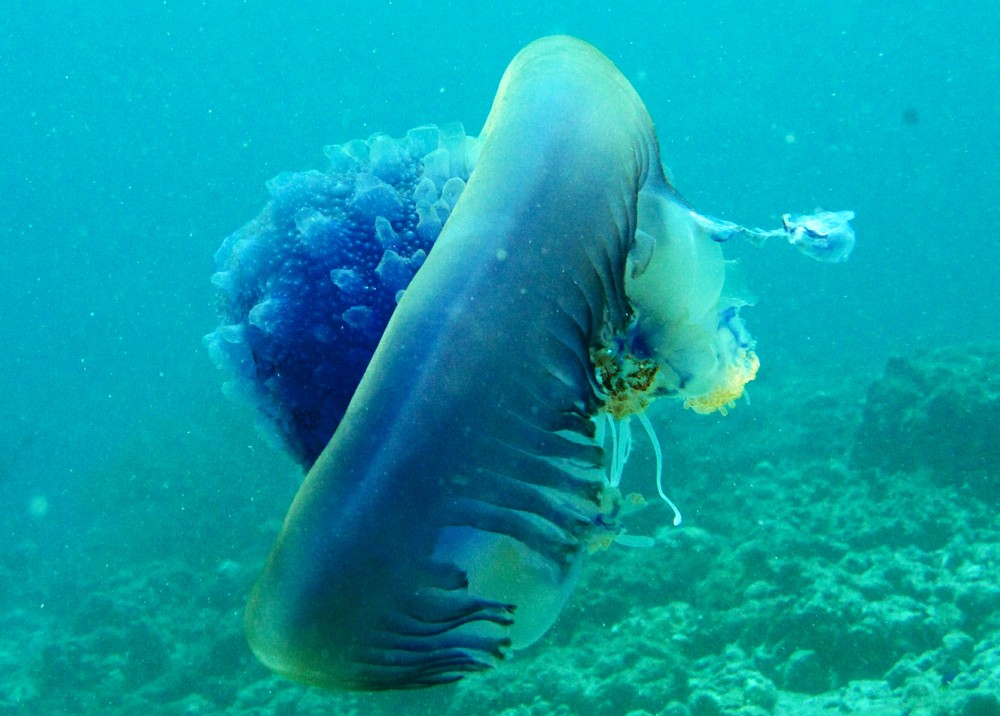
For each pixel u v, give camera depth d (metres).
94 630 10.43
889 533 8.07
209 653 9.43
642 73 85.94
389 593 1.16
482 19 77.31
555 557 1.22
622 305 1.29
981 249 37.66
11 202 61.62
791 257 40.91
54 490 19.53
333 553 1.14
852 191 55.97
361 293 1.62
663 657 7.06
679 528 8.95
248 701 8.33
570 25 83.88
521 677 7.23
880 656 6.20
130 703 9.06
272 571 1.21
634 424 10.82
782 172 65.25
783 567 7.60
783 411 13.24
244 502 13.86
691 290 1.54
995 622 6.04
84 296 50.81
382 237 1.65
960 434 8.98
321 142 73.12
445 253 1.17
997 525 7.84
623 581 8.41
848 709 5.71
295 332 1.65
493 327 1.13
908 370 9.85
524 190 1.16
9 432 25.45
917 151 61.94
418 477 1.13
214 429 17.47
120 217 61.06
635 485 10.42
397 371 1.14
